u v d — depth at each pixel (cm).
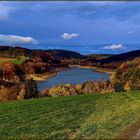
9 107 3584
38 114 3120
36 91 9038
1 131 2395
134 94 5097
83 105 3762
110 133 2211
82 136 2161
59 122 2711
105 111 3297
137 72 12912
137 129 2288
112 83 11925
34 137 2183
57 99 4362
